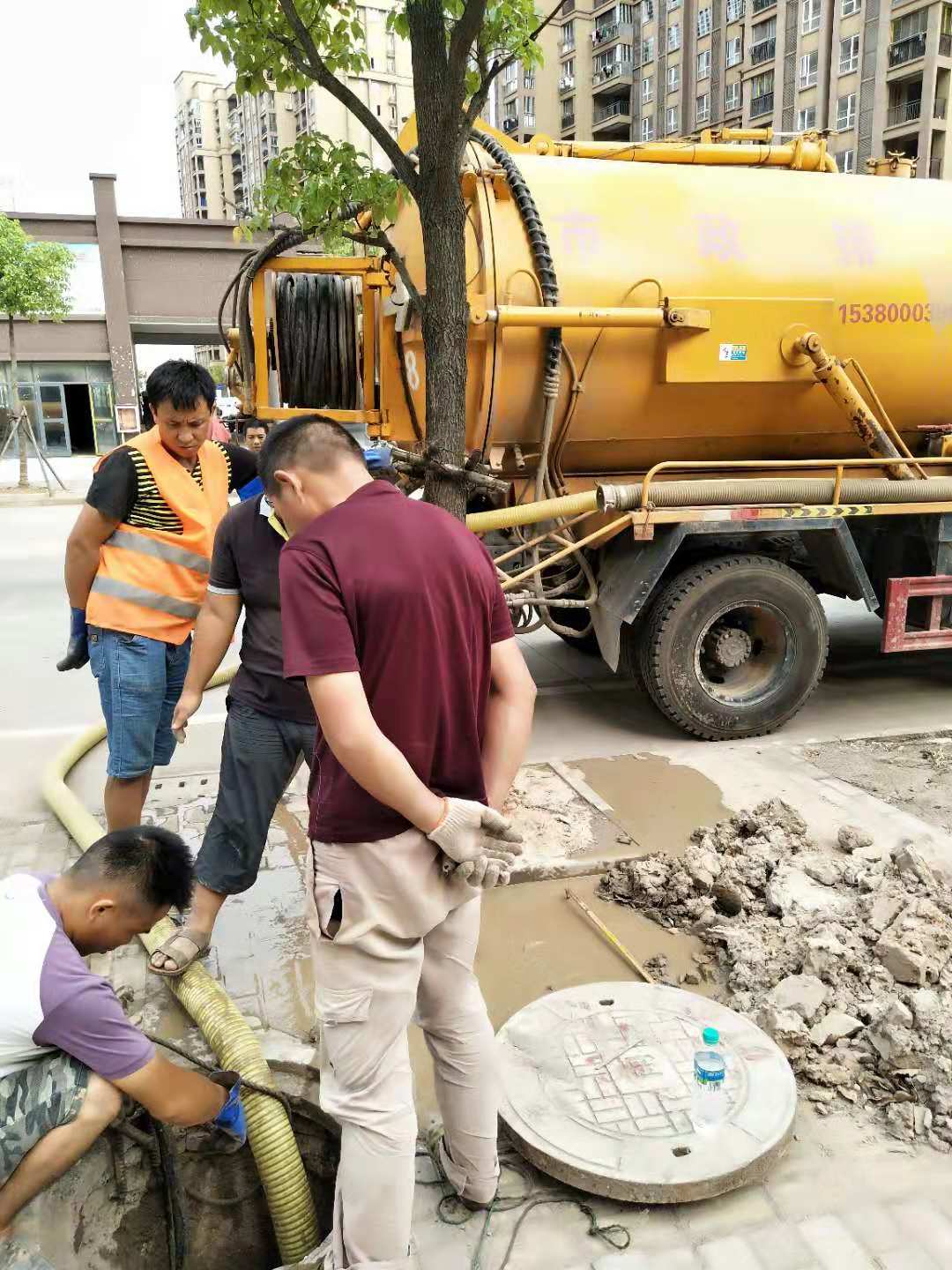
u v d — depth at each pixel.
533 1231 2.09
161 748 3.57
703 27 51.16
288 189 3.82
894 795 4.36
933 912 3.05
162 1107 2.07
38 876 2.16
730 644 5.00
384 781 1.64
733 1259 2.01
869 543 5.71
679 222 4.71
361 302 5.37
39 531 14.05
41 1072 1.99
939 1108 2.39
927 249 5.05
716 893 3.42
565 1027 2.62
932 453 5.45
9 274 19.48
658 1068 2.44
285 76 3.76
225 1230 2.54
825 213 4.97
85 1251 2.31
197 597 3.26
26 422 20.34
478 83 3.71
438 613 1.76
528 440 4.81
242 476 3.46
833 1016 2.69
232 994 2.94
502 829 1.79
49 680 6.39
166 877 2.13
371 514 1.77
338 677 1.65
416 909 1.78
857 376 5.08
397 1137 1.83
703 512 4.62
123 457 3.08
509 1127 2.26
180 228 30.38
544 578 5.33
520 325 4.31
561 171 4.68
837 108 43.50
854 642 7.25
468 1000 2.01
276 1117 2.40
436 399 3.81
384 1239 1.86
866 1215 2.12
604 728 5.33
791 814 3.90
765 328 4.73
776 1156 2.20
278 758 2.85
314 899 1.82
